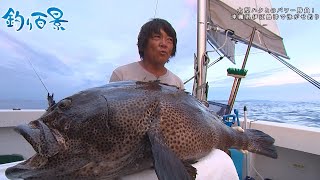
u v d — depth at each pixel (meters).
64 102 0.98
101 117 0.96
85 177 0.92
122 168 0.98
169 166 0.90
